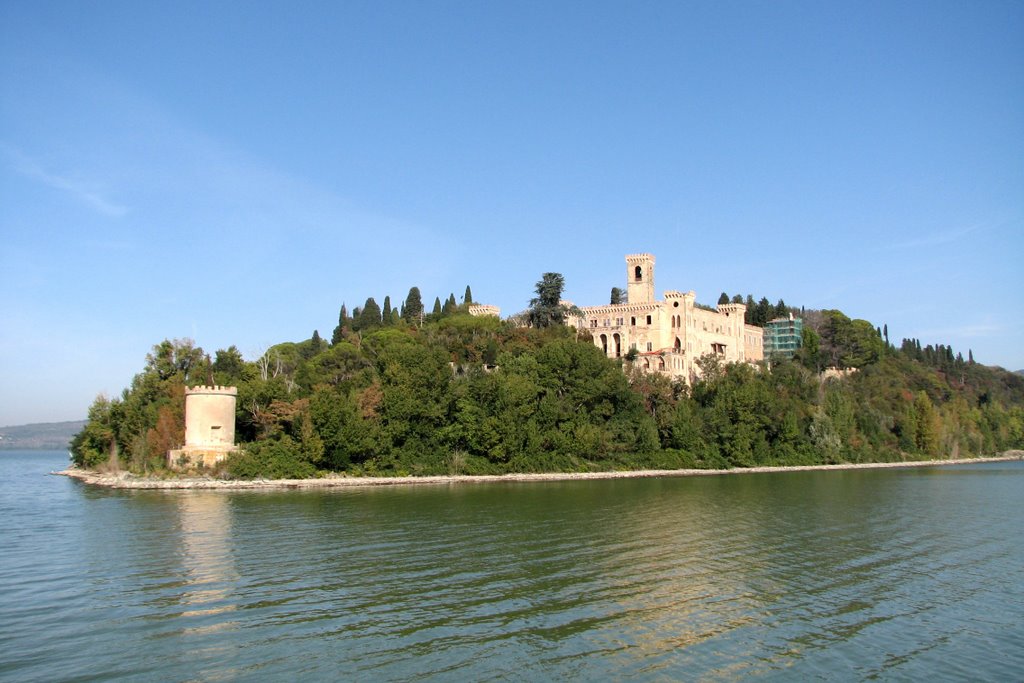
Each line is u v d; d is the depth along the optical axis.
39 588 49.88
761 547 64.94
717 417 159.38
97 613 44.69
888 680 36.69
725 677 36.78
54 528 71.75
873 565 58.66
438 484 118.94
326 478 117.12
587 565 57.41
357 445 120.94
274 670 36.69
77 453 161.12
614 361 163.38
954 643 41.53
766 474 148.25
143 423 130.62
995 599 49.56
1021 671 37.84
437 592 49.59
